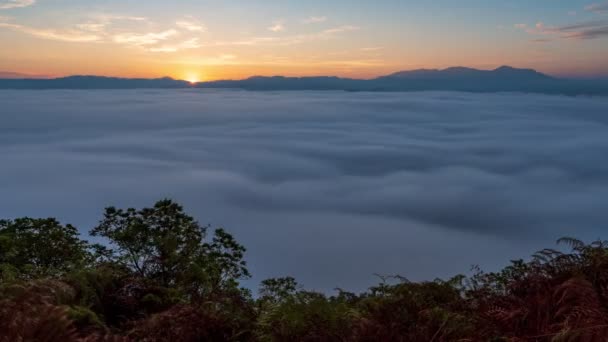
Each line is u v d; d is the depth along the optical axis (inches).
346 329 195.8
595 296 177.8
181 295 285.0
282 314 210.8
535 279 212.2
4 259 410.0
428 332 187.6
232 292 277.6
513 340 173.2
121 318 247.4
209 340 213.3
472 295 242.7
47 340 160.9
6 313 163.6
